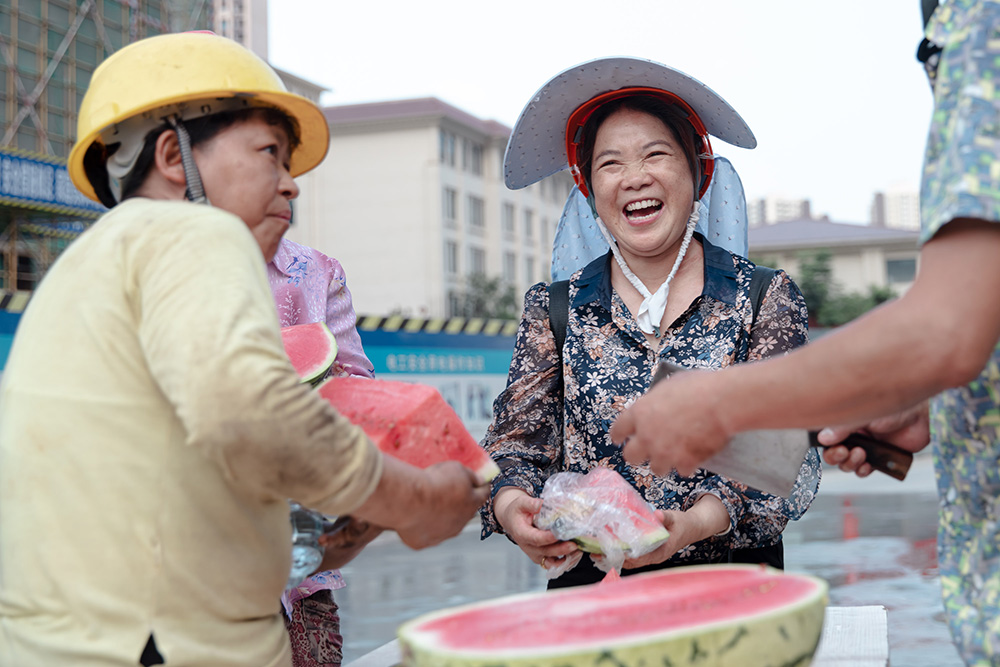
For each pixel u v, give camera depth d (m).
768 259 61.75
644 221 2.20
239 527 1.32
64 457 1.27
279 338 1.24
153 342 1.21
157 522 1.26
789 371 1.18
